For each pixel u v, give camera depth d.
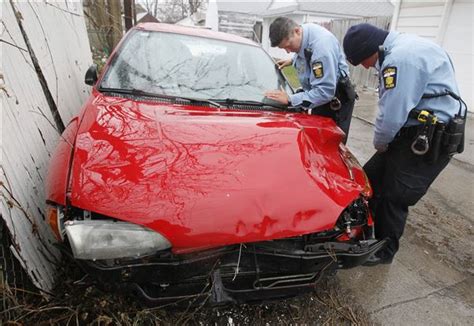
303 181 1.58
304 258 1.59
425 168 2.10
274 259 1.58
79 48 3.60
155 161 1.52
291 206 1.47
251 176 1.53
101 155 1.53
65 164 1.54
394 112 1.95
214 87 2.38
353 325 1.90
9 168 1.61
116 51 2.46
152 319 1.66
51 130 2.29
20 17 2.12
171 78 2.35
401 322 1.98
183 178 1.46
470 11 6.67
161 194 1.39
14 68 1.92
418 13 8.01
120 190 1.39
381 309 2.05
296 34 2.67
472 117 6.66
